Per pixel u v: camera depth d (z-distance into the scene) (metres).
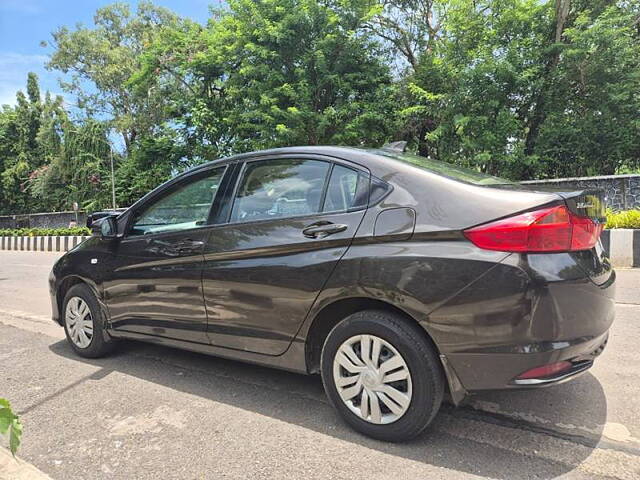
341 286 2.56
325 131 15.87
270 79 15.02
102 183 25.81
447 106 14.98
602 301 2.36
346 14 15.23
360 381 2.56
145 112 26.14
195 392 3.32
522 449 2.43
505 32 14.84
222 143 18.84
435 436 2.58
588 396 3.06
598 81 14.04
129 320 3.71
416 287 2.33
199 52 18.02
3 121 32.28
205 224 3.24
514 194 2.31
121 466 2.39
